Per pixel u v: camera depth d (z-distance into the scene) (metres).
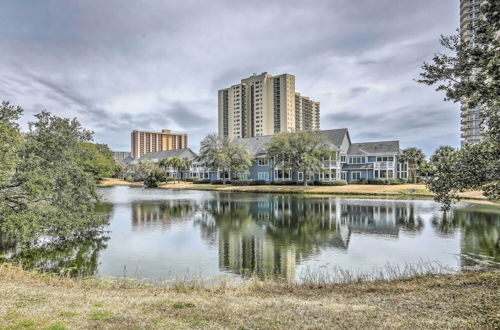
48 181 13.55
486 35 5.99
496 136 6.84
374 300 6.91
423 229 17.84
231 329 5.09
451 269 10.75
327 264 11.73
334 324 5.29
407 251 13.36
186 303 6.59
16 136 15.52
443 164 7.84
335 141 56.88
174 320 5.48
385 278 9.81
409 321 5.34
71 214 15.48
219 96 129.88
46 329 4.94
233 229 18.44
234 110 125.19
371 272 10.70
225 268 11.37
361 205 29.00
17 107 15.73
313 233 17.11
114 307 6.20
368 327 5.11
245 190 47.97
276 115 116.94
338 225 19.33
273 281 9.55
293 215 23.48
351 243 14.87
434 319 5.38
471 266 11.16
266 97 117.19
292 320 5.52
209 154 61.06
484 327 4.91
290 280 9.88
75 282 8.90
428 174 8.18
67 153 16.98
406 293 7.41
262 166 59.41
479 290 7.13
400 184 48.75
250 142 66.06
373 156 55.53
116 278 10.10
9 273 9.10
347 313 5.89
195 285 8.72
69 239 15.77
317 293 7.80
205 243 15.07
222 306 6.42
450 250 13.41
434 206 27.70
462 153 7.68
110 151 64.62
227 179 64.81
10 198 13.50
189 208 28.25
